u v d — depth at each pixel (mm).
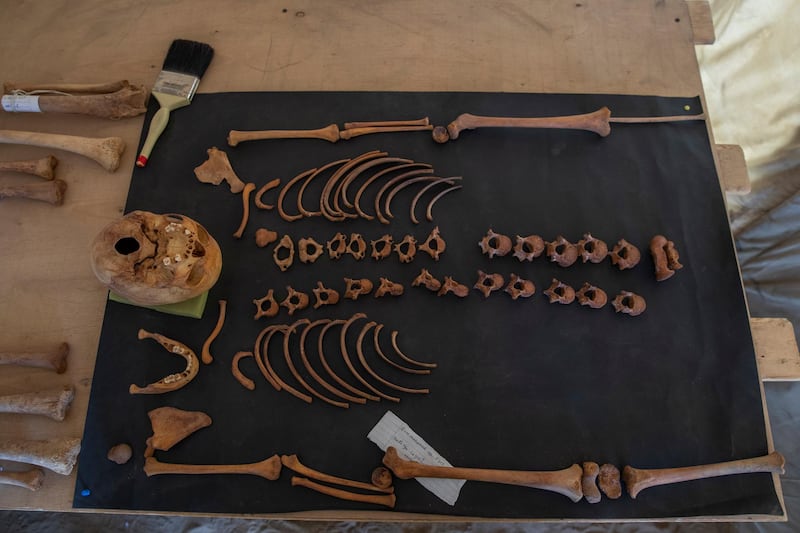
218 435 1993
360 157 2283
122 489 1945
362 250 2174
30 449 1925
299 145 2328
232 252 2188
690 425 2031
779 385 3023
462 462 1973
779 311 3061
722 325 2139
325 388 2039
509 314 2135
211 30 2533
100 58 2498
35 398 1986
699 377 2084
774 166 3148
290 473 1959
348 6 2570
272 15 2555
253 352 2070
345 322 2100
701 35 2549
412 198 2268
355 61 2479
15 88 2375
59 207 2273
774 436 2975
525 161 2320
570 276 2184
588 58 2494
